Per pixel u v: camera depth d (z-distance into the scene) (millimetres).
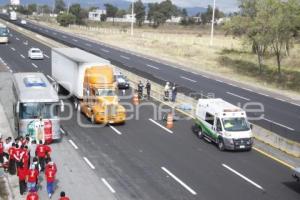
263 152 27953
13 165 22344
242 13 66625
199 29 166250
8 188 20672
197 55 78875
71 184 21750
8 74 50625
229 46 91375
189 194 21078
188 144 29188
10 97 39594
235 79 57531
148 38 105688
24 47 76188
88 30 130250
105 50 79938
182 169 24422
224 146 27703
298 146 27125
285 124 34844
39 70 54188
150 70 60156
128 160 25594
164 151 27516
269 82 56281
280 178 23547
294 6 58719
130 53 78000
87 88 34406
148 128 32750
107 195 20625
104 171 23672
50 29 126250
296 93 50250
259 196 21125
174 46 88250
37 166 21094
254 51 75938
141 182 22359
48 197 20188
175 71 61000
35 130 27266
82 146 27812
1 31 79375
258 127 30906
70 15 152375
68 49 43750
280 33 59500
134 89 46969
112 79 34156
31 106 27234
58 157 25531
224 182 22750
